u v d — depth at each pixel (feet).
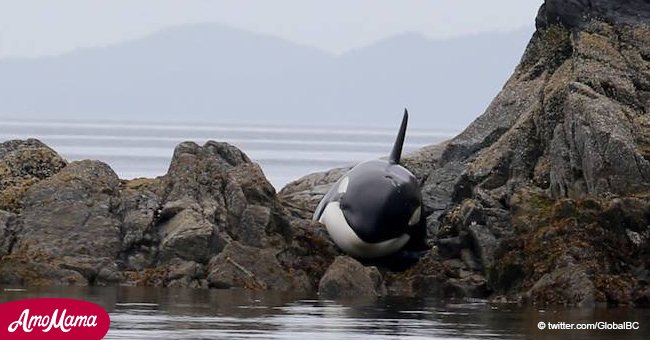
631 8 359.05
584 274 279.08
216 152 344.69
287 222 312.50
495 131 361.92
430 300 284.41
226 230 309.01
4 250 299.38
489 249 303.89
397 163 330.54
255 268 294.25
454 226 318.65
